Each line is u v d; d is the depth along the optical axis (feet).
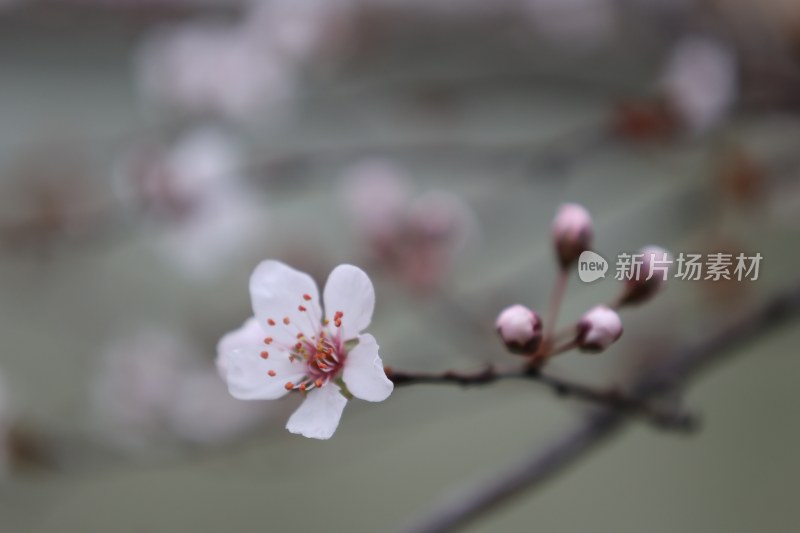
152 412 1.55
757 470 1.87
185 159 1.48
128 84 1.98
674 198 1.35
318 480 1.96
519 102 1.59
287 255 1.49
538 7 1.69
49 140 1.61
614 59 1.65
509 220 1.45
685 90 1.24
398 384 0.90
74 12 1.82
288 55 1.69
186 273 1.58
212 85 1.67
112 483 1.83
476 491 1.06
